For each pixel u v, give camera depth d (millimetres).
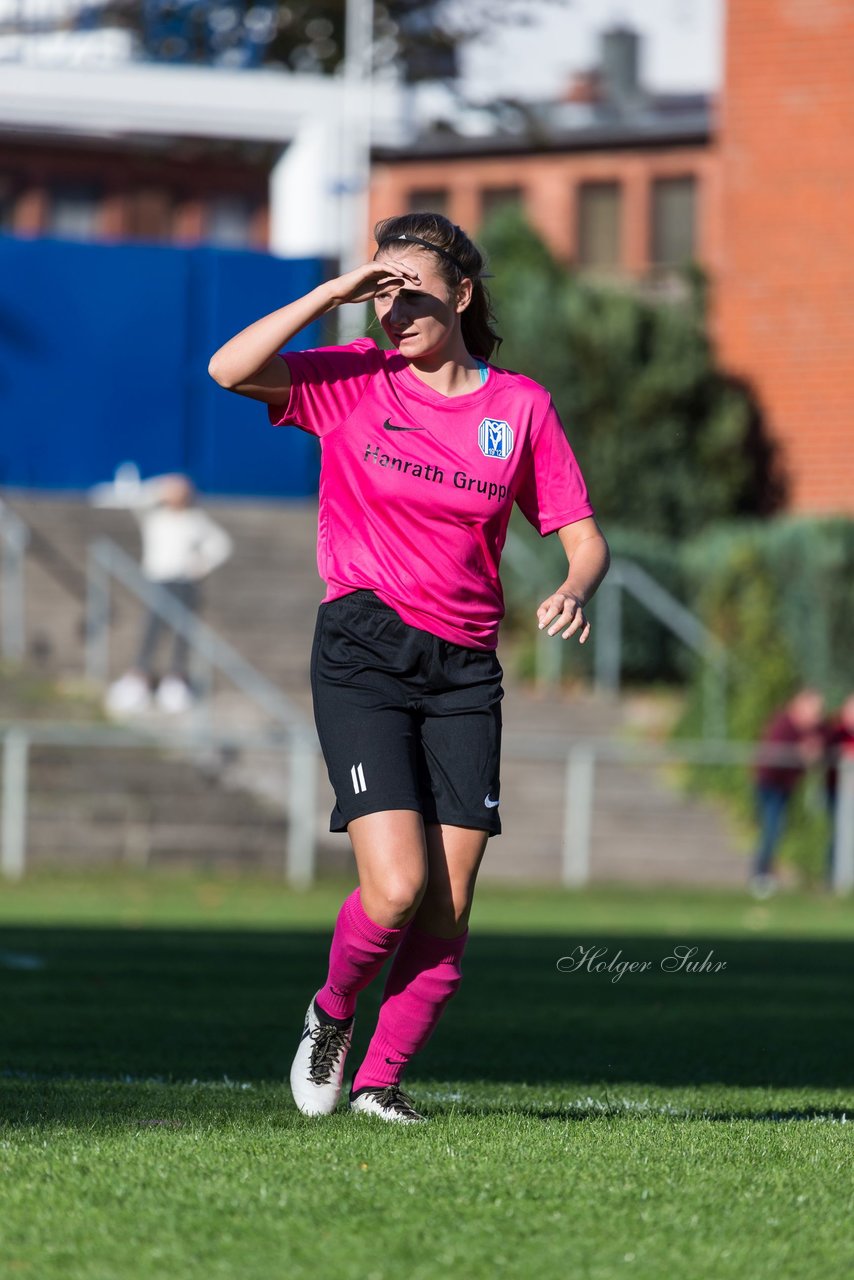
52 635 80438
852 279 102750
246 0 103688
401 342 16766
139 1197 13078
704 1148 15617
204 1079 20891
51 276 98000
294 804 67000
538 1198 13297
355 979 17016
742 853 75750
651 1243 12125
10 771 64250
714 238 130750
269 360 16672
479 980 35906
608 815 76375
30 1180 13586
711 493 98125
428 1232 12234
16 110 93250
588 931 48688
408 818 16422
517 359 96812
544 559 89062
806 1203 13492
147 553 76125
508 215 111562
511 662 88000
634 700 85562
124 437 98688
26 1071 21188
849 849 71250
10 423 97500
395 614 16750
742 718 80125
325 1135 15883
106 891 60594
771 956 42344
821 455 103000
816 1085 22484
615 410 96938
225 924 48781
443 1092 20375
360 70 97375
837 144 103125
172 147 108688
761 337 104312
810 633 83750
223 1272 11258
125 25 101125
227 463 99625
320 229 96750
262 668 82938
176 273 98812
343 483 16984
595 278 118875
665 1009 31562
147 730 73500
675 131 131750
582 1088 21266
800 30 103562
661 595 87812
